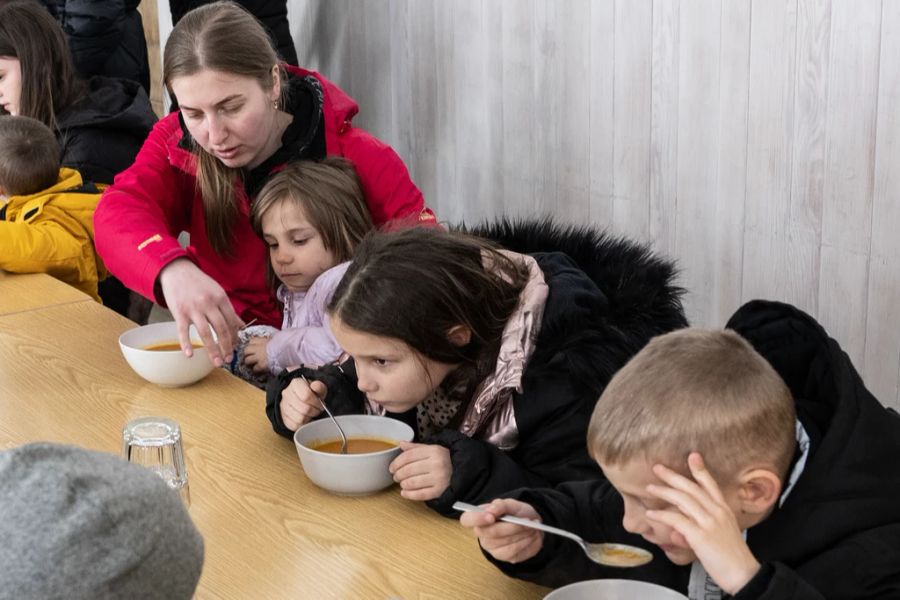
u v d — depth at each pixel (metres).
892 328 2.47
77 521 0.65
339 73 4.27
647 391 1.08
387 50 3.95
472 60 3.56
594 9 3.07
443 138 3.78
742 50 2.67
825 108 2.52
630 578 1.23
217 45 2.04
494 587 1.21
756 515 1.10
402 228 1.66
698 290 2.93
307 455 1.41
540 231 1.86
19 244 2.44
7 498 0.65
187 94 2.05
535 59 3.30
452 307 1.48
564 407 1.49
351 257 2.15
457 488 1.36
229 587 1.20
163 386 1.79
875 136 2.42
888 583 1.11
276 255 2.15
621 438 1.08
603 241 1.81
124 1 3.64
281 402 1.60
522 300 1.57
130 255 2.02
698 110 2.82
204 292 1.88
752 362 1.10
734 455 1.06
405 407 1.52
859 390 1.19
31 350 1.95
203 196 2.27
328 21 4.25
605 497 1.28
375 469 1.40
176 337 1.92
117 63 3.65
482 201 3.66
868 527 1.14
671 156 2.93
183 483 1.35
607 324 1.54
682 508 1.01
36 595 0.63
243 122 2.09
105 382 1.81
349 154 2.33
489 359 1.55
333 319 1.50
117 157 3.15
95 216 2.18
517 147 3.45
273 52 2.17
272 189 2.12
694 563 1.18
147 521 0.67
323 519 1.36
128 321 2.11
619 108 3.05
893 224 2.42
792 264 2.67
